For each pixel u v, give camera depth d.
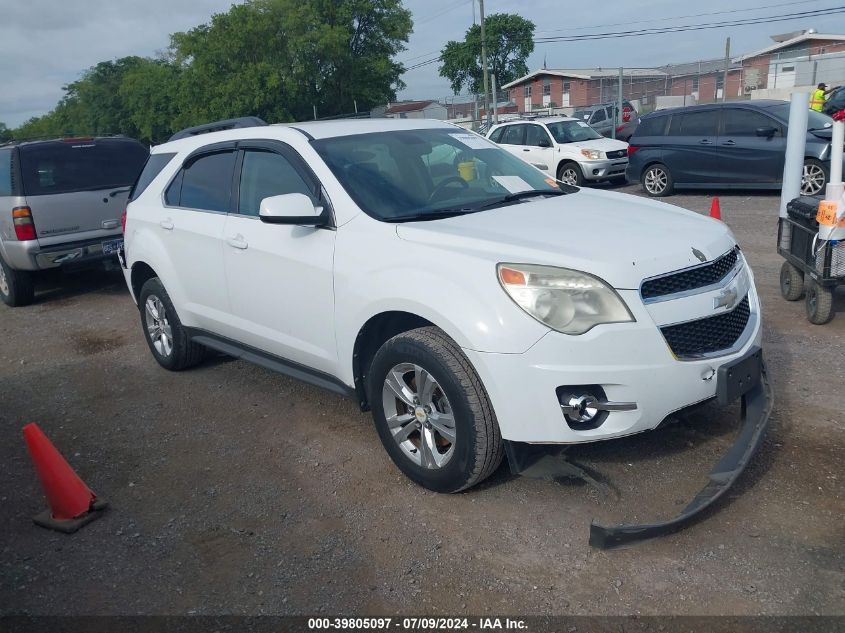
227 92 46.19
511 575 3.17
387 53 51.91
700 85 40.00
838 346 5.50
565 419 3.34
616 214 4.08
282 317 4.54
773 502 3.54
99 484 4.33
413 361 3.64
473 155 4.89
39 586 3.39
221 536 3.66
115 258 9.12
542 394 3.30
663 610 2.90
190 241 5.22
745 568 3.09
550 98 53.66
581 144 16.70
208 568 3.41
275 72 46.12
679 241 3.60
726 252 3.73
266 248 4.52
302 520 3.73
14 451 4.93
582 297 3.28
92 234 8.95
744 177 13.21
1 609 3.24
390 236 3.87
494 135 18.41
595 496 3.69
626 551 3.27
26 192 8.48
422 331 3.67
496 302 3.35
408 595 3.11
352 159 4.42
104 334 7.61
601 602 2.97
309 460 4.37
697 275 3.52
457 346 3.52
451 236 3.69
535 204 4.32
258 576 3.32
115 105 73.38
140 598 3.24
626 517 3.49
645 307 3.30
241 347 5.14
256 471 4.30
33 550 3.70
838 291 6.88
